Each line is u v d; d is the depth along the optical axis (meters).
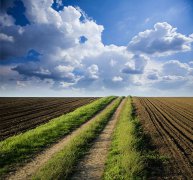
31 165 12.53
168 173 11.34
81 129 23.17
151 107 48.50
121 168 11.61
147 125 25.00
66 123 25.27
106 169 11.80
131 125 21.39
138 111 39.19
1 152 14.12
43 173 10.37
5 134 20.55
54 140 18.30
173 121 28.66
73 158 12.74
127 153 13.14
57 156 13.23
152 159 13.29
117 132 20.89
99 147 16.14
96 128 22.67
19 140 16.84
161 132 21.44
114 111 38.75
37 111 39.47
